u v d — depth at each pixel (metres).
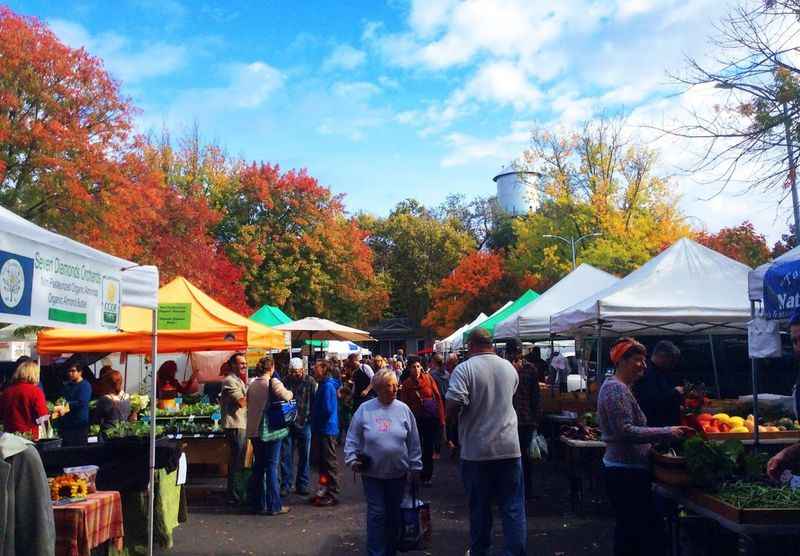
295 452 15.48
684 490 4.93
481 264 51.09
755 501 4.34
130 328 10.41
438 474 12.58
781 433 8.30
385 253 62.59
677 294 10.12
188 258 29.19
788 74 9.87
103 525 5.77
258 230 40.62
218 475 11.47
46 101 21.23
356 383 15.07
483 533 5.90
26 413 7.60
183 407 12.80
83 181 22.27
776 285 5.86
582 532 7.83
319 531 8.28
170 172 42.53
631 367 5.28
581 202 44.47
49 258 3.99
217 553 7.30
